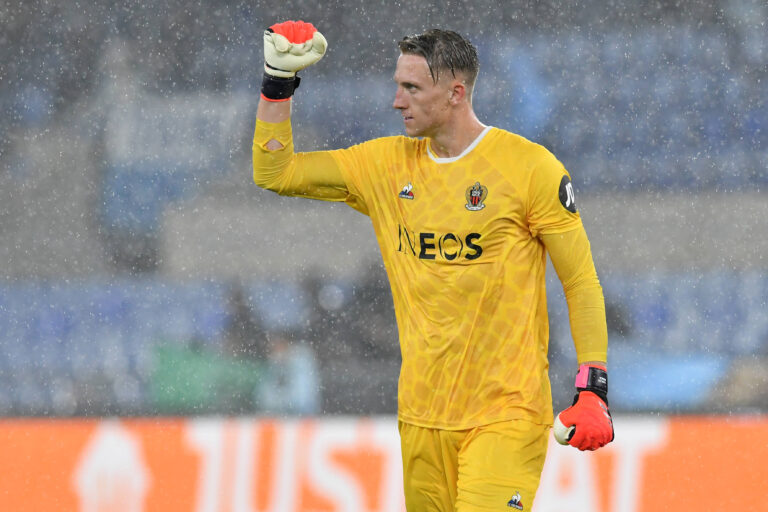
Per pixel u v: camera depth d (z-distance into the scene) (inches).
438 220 455.8
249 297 1822.1
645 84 2361.0
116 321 1779.0
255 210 2199.8
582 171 2310.5
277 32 450.9
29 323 1758.1
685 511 852.6
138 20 2390.5
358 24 2374.5
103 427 864.9
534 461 462.3
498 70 2374.5
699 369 1760.6
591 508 845.2
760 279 1919.3
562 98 2358.5
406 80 449.1
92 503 853.8
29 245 2190.0
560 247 452.1
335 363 1742.1
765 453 863.7
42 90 2343.8
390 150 474.9
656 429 865.5
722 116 2343.8
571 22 2393.0
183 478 856.9
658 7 2396.7
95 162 2278.5
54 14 2358.5
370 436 855.7
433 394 464.1
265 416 1608.0
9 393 1704.0
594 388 451.2
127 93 2356.1
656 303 1915.6
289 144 470.9
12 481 852.0
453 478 475.2
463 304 454.3
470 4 2381.9
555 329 1747.0
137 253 2197.3
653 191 2262.6
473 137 457.1
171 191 2261.3
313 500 849.5
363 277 1836.9
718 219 2236.7
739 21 2380.7
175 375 1659.7
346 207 2178.9
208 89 2363.4
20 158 2268.7
